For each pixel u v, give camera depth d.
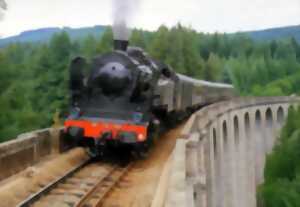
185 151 12.15
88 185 12.02
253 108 49.38
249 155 48.00
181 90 23.41
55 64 60.69
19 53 100.69
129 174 13.81
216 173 31.23
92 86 15.24
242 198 42.38
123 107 14.88
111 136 14.39
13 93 37.22
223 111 34.34
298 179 42.78
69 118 14.96
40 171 12.45
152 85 14.91
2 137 33.62
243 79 140.00
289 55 162.12
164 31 65.19
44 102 57.53
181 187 8.55
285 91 129.00
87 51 73.44
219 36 171.38
